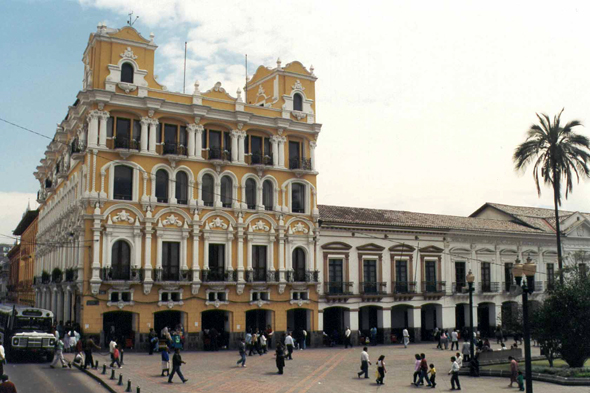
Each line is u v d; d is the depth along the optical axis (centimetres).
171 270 3997
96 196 3769
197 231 4078
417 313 5009
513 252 5756
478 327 5488
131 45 4047
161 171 4069
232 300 4178
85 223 3750
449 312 5222
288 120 4547
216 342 3981
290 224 4488
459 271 5384
